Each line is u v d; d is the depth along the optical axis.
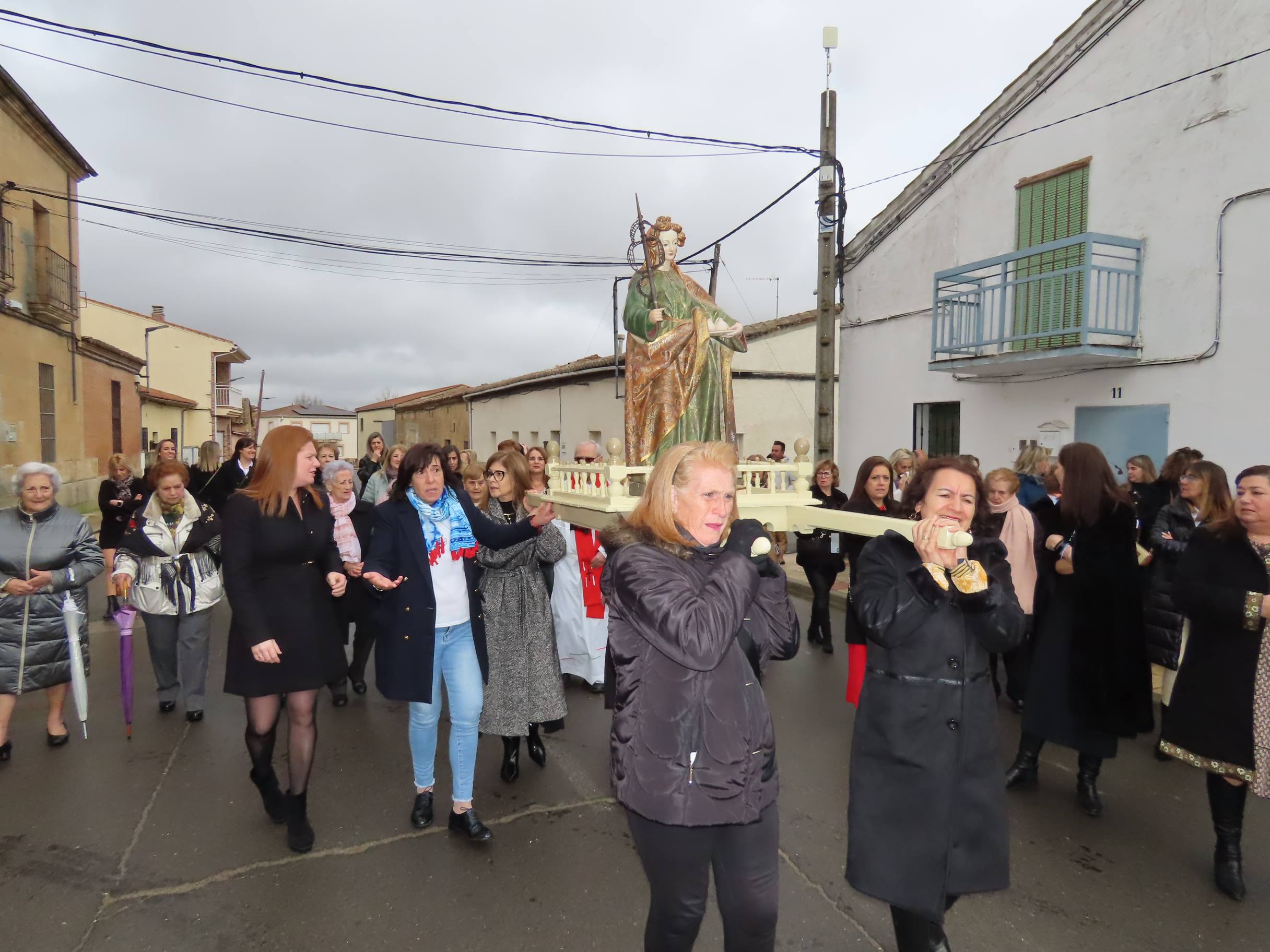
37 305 15.80
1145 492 6.04
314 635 3.40
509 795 4.06
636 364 5.07
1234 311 7.83
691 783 1.95
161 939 2.83
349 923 2.93
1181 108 8.21
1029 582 4.90
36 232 16.02
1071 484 3.88
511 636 4.01
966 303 10.27
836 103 9.75
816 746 4.74
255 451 7.98
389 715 5.36
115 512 8.02
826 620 6.88
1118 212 8.86
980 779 2.37
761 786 2.03
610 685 2.20
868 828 2.41
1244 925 2.94
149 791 4.08
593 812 3.87
